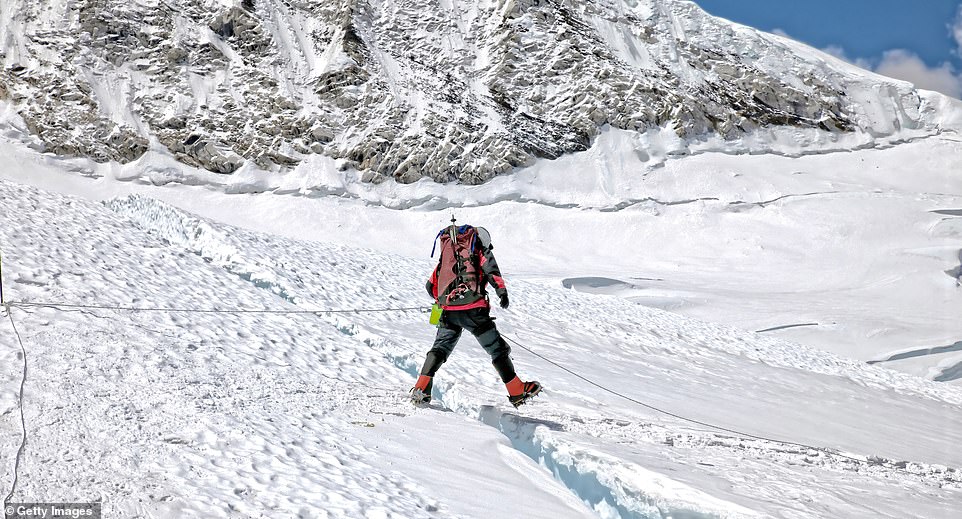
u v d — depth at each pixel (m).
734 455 4.64
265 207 34.50
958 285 30.12
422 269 14.69
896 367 22.47
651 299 26.33
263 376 5.06
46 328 4.82
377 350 7.45
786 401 9.21
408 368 6.98
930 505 3.82
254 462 3.25
